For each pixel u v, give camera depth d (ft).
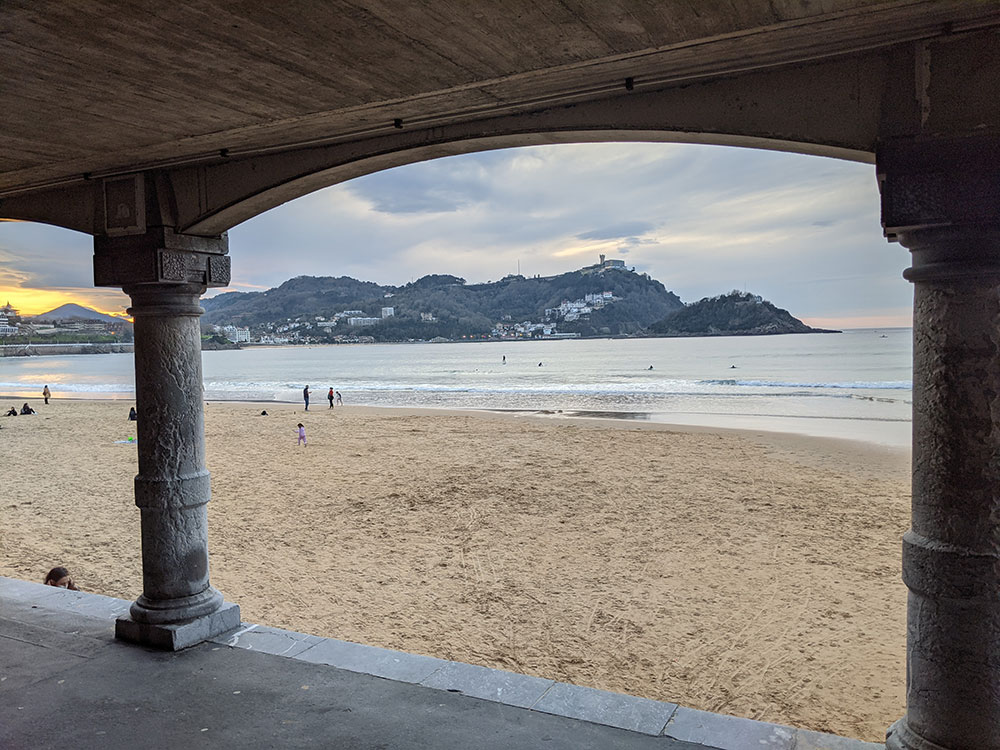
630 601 25.38
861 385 136.15
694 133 9.66
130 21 7.45
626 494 42.04
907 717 9.10
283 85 9.43
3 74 8.91
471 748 9.96
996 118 7.73
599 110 10.11
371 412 97.19
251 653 13.26
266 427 77.71
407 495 42.34
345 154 12.27
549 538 33.19
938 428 8.41
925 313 8.53
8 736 10.36
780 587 26.61
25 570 28.63
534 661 20.71
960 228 7.99
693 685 19.21
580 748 9.92
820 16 7.43
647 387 143.95
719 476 47.32
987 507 8.16
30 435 72.28
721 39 8.04
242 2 6.99
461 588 26.89
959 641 8.31
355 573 28.71
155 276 13.41
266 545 32.58
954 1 7.10
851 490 43.04
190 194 13.57
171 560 13.80
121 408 104.53
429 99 10.04
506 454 56.85
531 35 7.91
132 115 10.58
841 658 20.71
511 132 10.82
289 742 10.15
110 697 11.53
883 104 8.25
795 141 8.89
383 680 12.09
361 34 7.85
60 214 14.75
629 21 7.54
